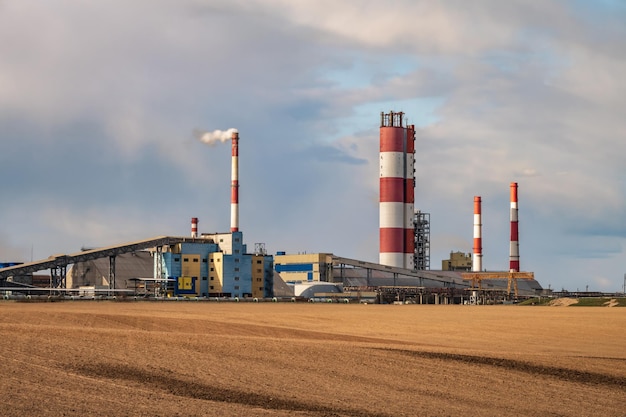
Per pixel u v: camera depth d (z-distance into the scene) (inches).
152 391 1691.7
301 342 2608.3
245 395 1710.1
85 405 1514.5
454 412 1644.9
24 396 1561.3
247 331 3294.8
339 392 1801.2
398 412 1616.6
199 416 1480.1
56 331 2518.5
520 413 1672.0
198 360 2124.8
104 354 2123.5
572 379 2126.0
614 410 1739.7
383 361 2272.4
